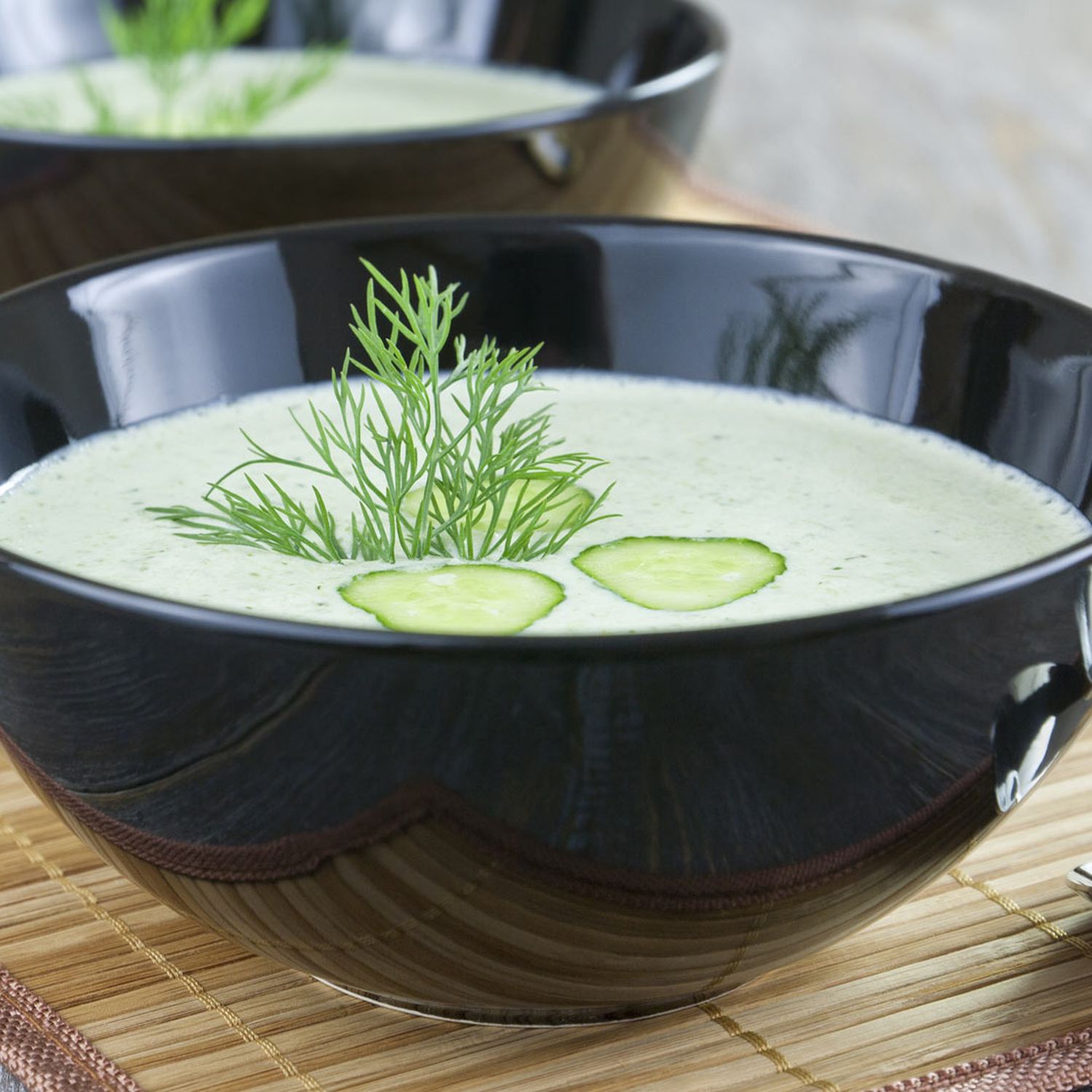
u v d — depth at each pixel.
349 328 0.76
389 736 0.59
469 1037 0.65
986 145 2.01
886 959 0.67
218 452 0.74
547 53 1.14
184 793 0.61
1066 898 0.68
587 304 0.77
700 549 0.69
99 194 0.82
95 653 0.60
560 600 0.66
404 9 1.20
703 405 0.76
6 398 0.71
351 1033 0.65
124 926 0.68
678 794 0.60
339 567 0.68
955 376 0.73
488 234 0.76
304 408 0.75
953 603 0.59
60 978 0.67
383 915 0.61
